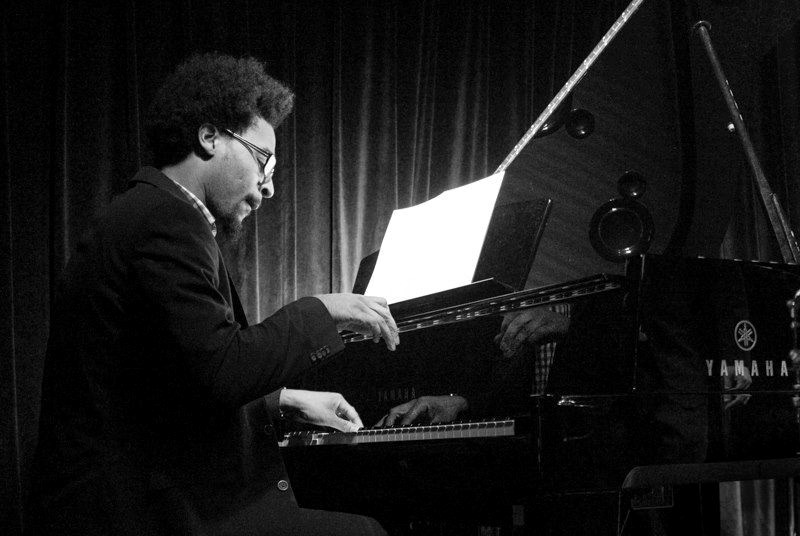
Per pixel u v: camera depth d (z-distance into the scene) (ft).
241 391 4.34
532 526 4.54
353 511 6.27
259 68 5.34
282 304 10.72
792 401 5.40
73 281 4.61
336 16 11.31
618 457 4.72
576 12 12.32
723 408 5.11
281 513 4.62
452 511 5.60
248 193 5.13
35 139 9.84
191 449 4.50
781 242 7.04
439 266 6.05
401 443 5.38
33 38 9.94
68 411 4.45
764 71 12.01
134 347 4.50
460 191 6.46
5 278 9.43
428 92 11.68
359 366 6.45
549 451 4.54
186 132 4.98
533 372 5.08
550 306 5.10
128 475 4.35
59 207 9.73
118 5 10.35
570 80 7.86
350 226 11.04
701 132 8.11
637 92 8.20
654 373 4.88
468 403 5.49
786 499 11.52
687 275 5.10
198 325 4.29
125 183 10.11
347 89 11.27
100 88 10.12
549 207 6.39
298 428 6.63
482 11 12.02
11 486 9.17
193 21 10.57
